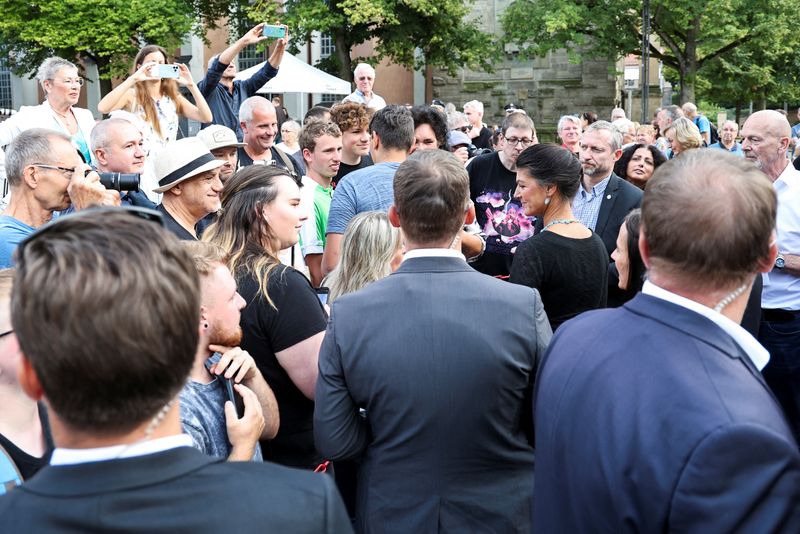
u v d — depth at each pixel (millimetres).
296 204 2982
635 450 1485
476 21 26922
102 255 1130
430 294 2322
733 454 1363
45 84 5883
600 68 28828
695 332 1576
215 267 2332
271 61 7117
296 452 2855
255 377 2426
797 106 42812
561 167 3676
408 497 2279
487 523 2273
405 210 2396
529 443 2420
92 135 4285
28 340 1114
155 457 1164
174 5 23969
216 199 3811
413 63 25922
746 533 1339
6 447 2066
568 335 1809
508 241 5426
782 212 4750
